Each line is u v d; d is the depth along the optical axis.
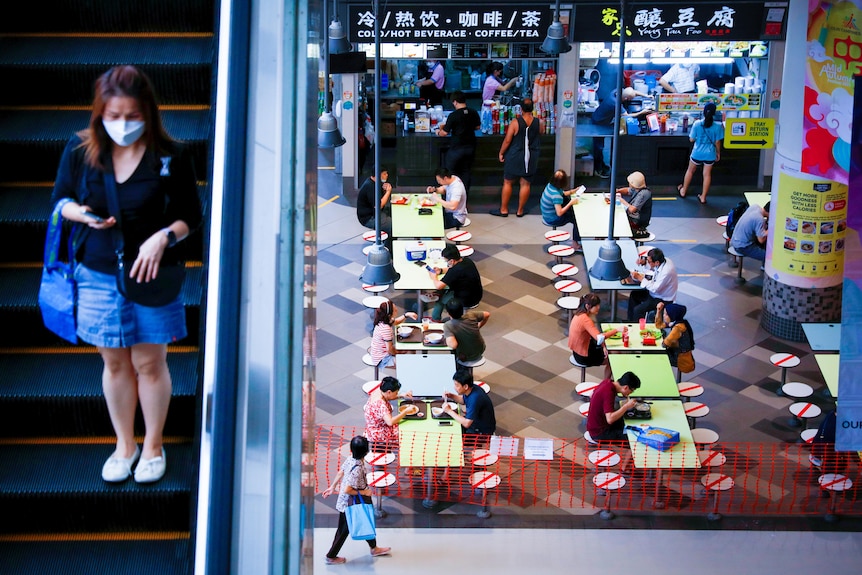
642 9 17.81
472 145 18.97
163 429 5.14
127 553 4.82
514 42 18.02
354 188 19.73
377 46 11.90
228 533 4.16
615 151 12.96
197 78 5.77
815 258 14.90
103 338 4.57
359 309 16.17
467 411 12.52
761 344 15.36
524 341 15.46
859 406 9.64
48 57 5.82
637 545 11.90
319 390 14.33
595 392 12.48
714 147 19.05
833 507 12.24
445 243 16.03
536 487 12.73
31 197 5.59
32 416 5.12
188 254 5.39
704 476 12.33
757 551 11.83
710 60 19.73
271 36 4.80
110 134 4.38
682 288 16.73
